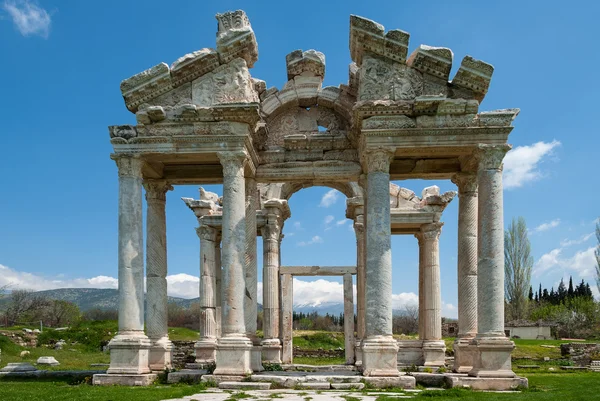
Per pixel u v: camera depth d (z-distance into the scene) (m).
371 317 19.69
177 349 39.72
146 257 24.17
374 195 20.38
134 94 21.38
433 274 31.95
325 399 15.27
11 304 88.94
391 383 18.67
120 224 20.98
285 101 24.25
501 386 18.50
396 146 20.53
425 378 20.00
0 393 16.95
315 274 35.78
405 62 21.06
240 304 20.17
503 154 20.27
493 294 19.47
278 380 18.81
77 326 59.06
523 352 45.94
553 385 20.44
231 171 20.91
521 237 85.44
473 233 23.41
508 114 20.27
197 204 33.53
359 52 21.55
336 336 63.91
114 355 20.22
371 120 20.66
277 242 33.09
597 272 85.94
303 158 24.09
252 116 20.95
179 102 21.64
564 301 111.19
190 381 20.19
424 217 32.34
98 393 16.77
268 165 24.05
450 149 20.94
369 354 19.23
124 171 21.25
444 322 65.44
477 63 20.42
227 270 20.25
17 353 39.81
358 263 30.83
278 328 34.28
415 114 20.61
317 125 24.62
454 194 32.00
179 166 24.84
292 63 24.14
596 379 23.73
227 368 19.44
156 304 23.62
